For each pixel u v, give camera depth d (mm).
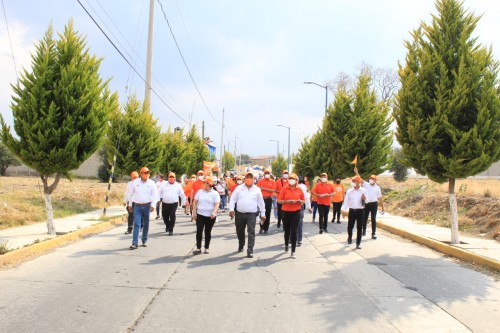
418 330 5152
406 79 11773
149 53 21625
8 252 8562
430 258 10078
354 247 11477
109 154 20344
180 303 5973
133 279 7285
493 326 5348
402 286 7273
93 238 11977
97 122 11594
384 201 25578
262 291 6738
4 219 12906
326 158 27406
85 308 5605
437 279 7867
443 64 10938
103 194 23828
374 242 12555
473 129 10289
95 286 6738
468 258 9664
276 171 72062
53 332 4723
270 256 9867
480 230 13586
